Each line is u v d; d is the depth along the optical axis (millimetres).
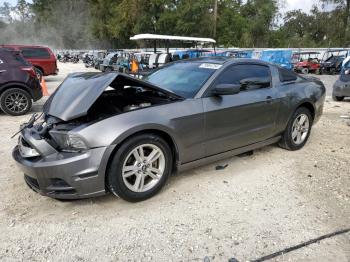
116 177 3375
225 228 3168
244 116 4359
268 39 55719
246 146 4586
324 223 3258
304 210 3490
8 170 4543
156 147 3615
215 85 4145
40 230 3145
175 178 4234
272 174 4398
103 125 3299
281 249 2873
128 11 51594
